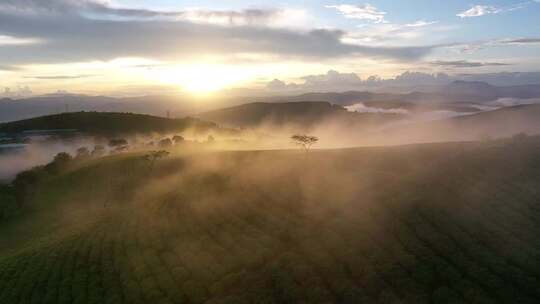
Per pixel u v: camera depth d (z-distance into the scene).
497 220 60.50
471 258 52.09
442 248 54.47
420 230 59.41
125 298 55.25
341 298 47.94
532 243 53.69
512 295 44.53
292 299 48.50
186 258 62.53
